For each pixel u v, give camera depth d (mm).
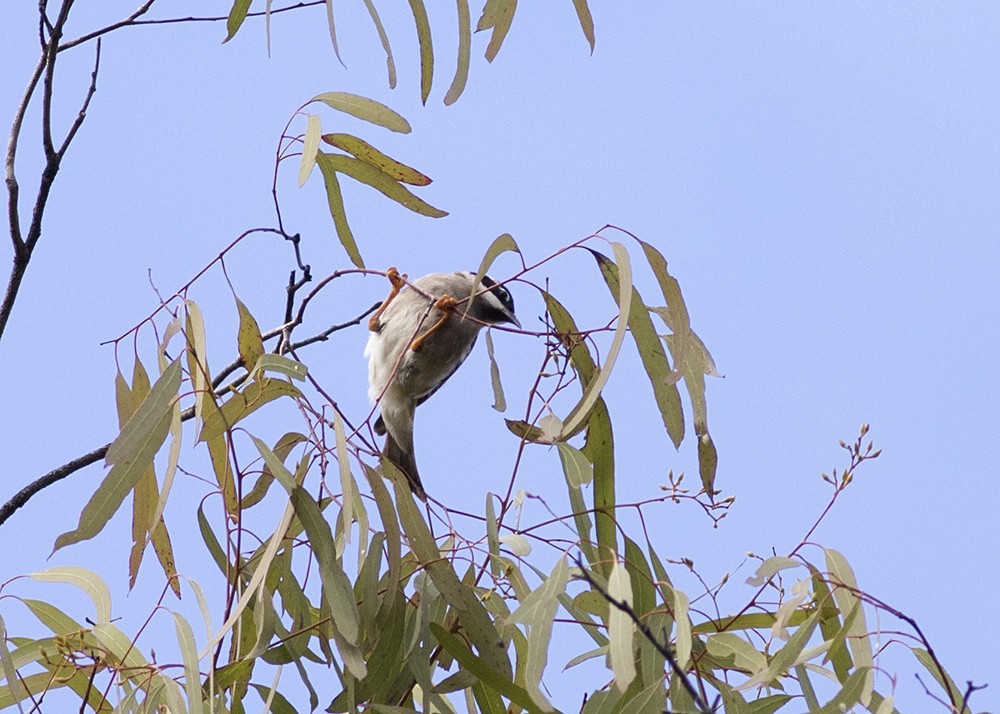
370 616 7281
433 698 7070
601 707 6734
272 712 7391
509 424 7742
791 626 7645
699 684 6832
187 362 7805
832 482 7270
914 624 6477
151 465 7891
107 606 7391
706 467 7891
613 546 7797
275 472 7117
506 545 7238
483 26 8328
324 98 8172
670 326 8359
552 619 6172
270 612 6875
